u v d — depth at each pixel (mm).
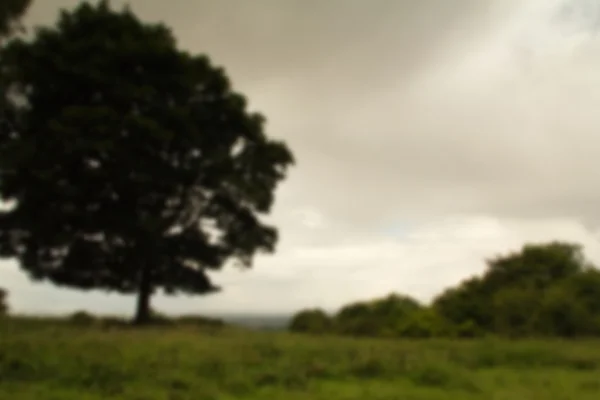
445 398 10156
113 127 24922
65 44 26453
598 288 31828
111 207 26797
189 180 28031
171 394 9617
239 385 10586
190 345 15969
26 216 25609
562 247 38438
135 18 29031
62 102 27031
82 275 27578
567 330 27656
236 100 29125
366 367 12477
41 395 9383
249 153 29922
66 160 24922
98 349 14070
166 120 26578
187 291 29578
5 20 17984
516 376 12859
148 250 27328
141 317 29016
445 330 27484
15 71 25938
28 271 27719
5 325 21359
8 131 26875
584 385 11570
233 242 29375
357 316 32438
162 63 27422
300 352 15055
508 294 31047
